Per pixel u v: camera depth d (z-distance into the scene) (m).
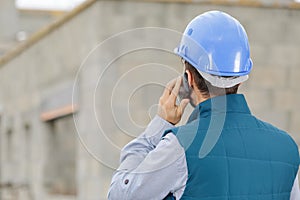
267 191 2.80
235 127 2.82
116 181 2.77
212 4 9.91
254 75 10.07
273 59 10.15
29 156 13.05
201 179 2.69
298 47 10.17
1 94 14.53
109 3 9.54
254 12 10.09
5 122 14.34
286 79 10.16
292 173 2.91
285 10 10.18
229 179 2.72
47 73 11.76
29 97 12.86
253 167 2.77
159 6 9.70
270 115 10.10
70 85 10.46
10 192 13.68
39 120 12.32
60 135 11.80
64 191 11.86
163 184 2.69
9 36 18.86
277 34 10.16
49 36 11.52
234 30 2.86
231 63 2.80
